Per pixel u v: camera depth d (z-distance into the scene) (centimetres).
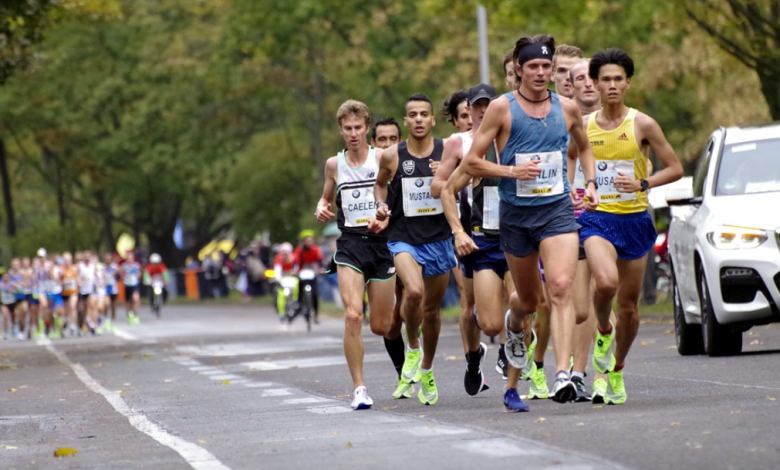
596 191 2456
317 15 12088
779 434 1900
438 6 7956
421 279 2664
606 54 2491
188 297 16962
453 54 10375
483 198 2520
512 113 2303
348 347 2678
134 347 6538
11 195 16688
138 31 15225
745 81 8662
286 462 1877
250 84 13938
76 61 15050
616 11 8712
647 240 2469
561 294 2275
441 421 2297
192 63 14650
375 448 1973
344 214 2752
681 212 3909
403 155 2697
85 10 7100
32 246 15312
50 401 3362
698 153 9912
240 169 15338
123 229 18738
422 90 11769
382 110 12131
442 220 2697
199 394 3316
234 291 17675
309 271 7556
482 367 3716
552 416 2269
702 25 5994
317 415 2569
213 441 2206
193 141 15212
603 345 2455
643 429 2012
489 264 2517
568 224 2303
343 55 12056
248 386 3488
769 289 3444
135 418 2736
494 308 2505
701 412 2219
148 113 14938
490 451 1850
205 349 5791
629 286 2461
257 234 16212
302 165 15188
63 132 15188
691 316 3753
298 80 13425
